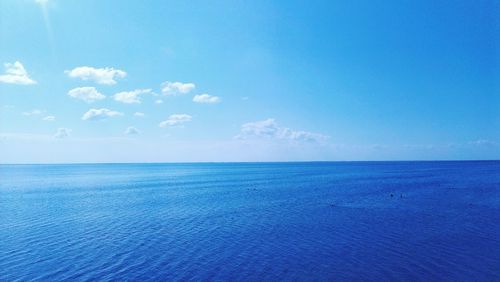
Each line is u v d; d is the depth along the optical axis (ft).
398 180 353.31
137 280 69.15
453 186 268.21
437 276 69.87
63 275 72.18
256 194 232.32
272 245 95.14
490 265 76.23
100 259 83.20
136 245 96.27
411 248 90.27
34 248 93.40
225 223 127.95
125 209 166.81
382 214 142.82
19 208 171.63
